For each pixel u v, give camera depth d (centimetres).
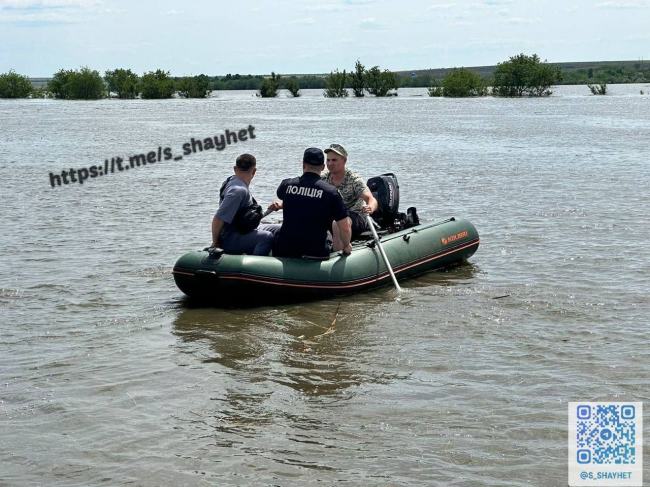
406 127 3512
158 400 510
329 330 653
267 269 724
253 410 493
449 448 441
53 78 8806
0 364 575
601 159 2017
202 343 621
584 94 8625
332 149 823
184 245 986
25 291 771
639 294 741
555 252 927
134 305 729
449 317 685
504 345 609
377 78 8719
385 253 808
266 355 592
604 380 532
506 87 7925
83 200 1389
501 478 409
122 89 9094
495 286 788
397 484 403
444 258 867
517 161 2003
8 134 3253
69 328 660
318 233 754
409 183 1582
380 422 475
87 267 870
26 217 1204
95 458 434
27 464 428
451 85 8175
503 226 1098
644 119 3900
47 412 493
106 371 561
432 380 539
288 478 410
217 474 414
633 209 1215
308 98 9019
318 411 491
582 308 701
